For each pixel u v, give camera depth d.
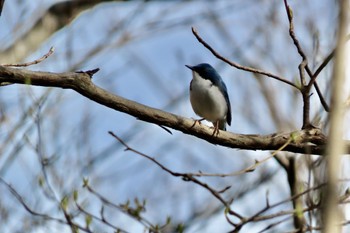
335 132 5.68
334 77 5.76
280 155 12.38
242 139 9.89
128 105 9.29
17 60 15.73
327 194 5.61
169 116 9.57
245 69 9.16
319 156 10.95
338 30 5.77
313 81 9.37
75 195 10.53
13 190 11.81
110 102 9.18
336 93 5.73
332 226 5.51
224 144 9.92
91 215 10.46
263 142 9.91
